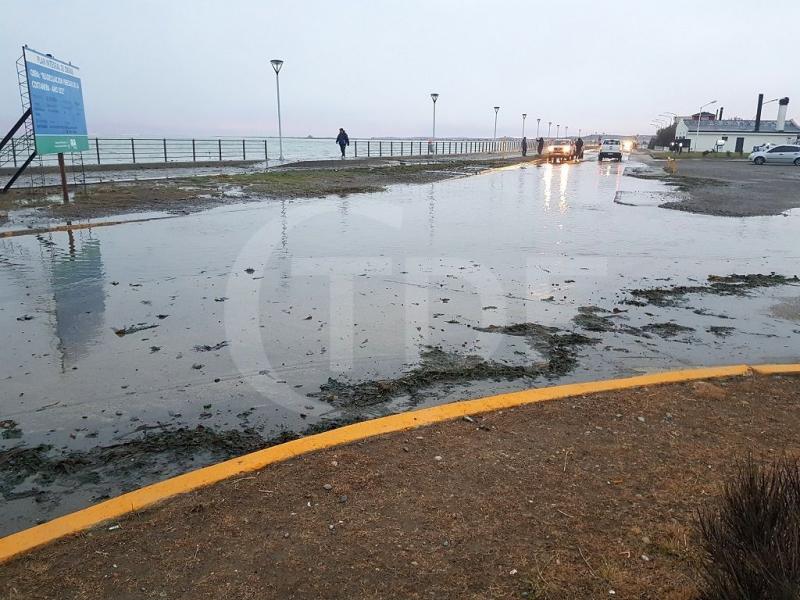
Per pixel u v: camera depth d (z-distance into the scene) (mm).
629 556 2771
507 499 3227
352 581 2615
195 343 5973
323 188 22938
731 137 91188
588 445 3814
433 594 2543
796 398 4566
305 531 2949
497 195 21562
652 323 6812
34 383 5000
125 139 30547
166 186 21688
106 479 3646
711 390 4609
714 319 7012
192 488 3303
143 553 2789
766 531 2197
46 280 8359
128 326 6461
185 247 10883
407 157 48875
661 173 36062
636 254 10812
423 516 3072
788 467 2574
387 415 4508
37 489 3541
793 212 17469
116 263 9477
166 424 4344
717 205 18984
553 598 2516
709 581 2275
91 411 4527
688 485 3357
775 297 7996
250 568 2689
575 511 3127
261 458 3609
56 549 2820
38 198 17250
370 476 3438
